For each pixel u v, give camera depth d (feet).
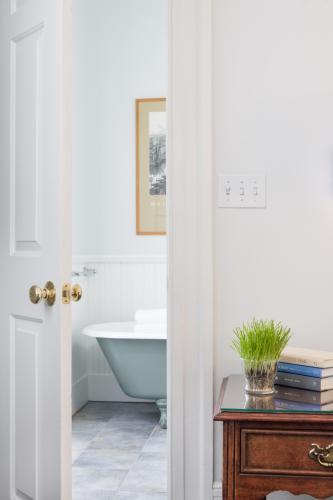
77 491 9.09
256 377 5.73
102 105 14.73
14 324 7.13
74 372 13.67
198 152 6.99
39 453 6.55
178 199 7.00
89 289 14.71
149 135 14.61
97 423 12.81
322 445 5.18
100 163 14.70
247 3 6.99
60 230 6.25
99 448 11.12
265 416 5.18
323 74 6.92
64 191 6.29
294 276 6.97
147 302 14.58
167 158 7.04
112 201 14.69
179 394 7.01
